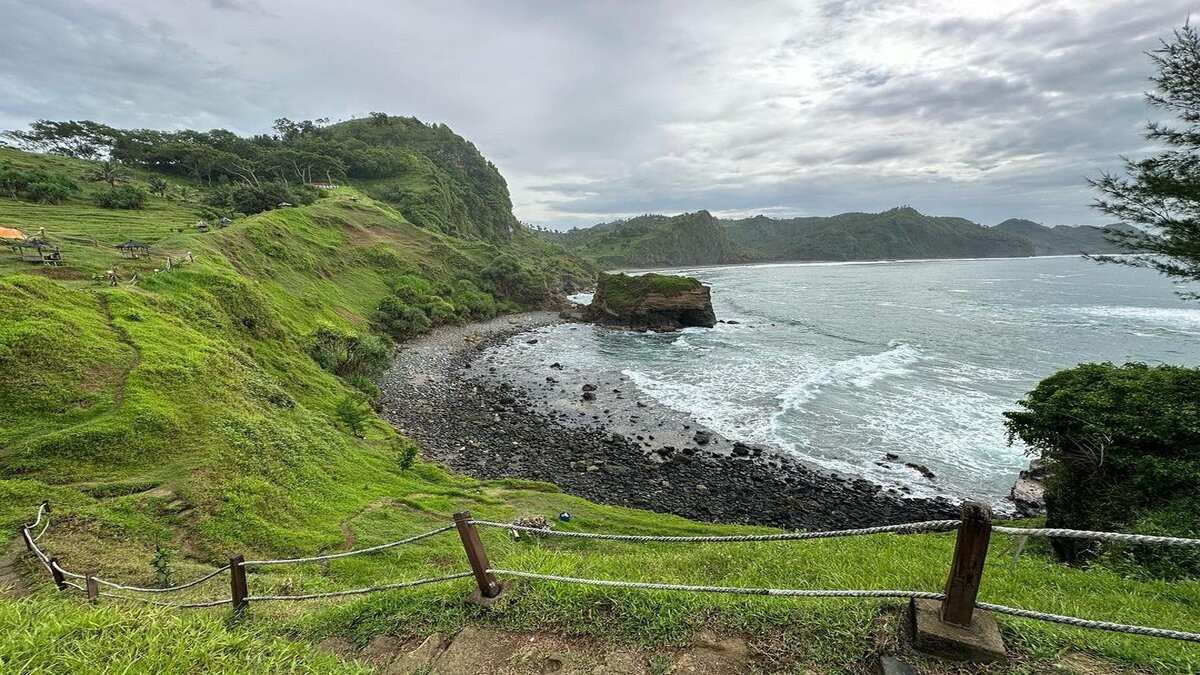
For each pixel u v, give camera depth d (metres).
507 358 56.97
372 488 22.06
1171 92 13.38
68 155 117.06
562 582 5.66
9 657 3.87
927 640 3.88
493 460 29.11
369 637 5.59
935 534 11.45
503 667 4.63
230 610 7.39
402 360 53.53
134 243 40.19
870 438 30.16
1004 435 29.50
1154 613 5.74
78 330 22.88
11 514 14.02
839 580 6.98
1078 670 3.76
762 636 4.53
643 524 20.17
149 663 3.96
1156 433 13.23
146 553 13.88
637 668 4.40
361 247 85.19
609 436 32.53
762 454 29.03
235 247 54.22
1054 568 8.27
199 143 130.38
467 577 6.49
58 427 17.75
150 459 17.78
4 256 34.41
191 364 23.77
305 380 33.81
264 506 17.66
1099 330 54.75
